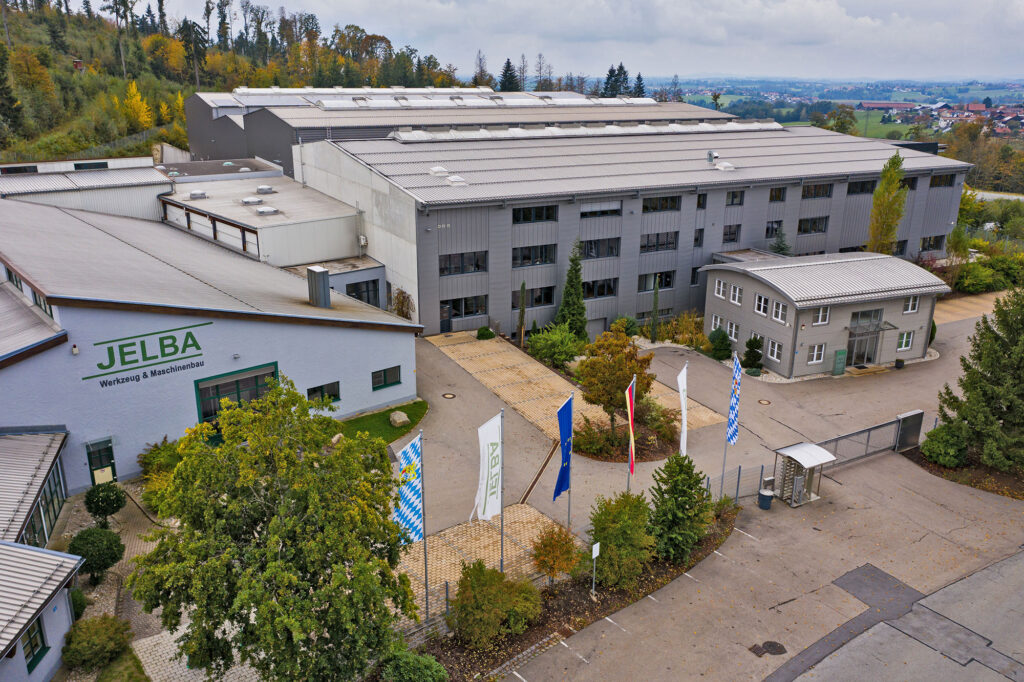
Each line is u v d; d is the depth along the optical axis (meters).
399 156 55.66
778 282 45.81
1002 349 34.31
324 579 18.09
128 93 120.62
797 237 61.28
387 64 197.62
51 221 45.41
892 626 24.44
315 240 52.50
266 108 75.06
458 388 42.66
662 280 56.50
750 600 25.70
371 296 52.62
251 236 50.34
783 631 24.16
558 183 52.31
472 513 29.75
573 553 26.56
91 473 30.41
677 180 55.06
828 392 44.03
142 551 26.56
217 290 36.44
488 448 24.72
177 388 31.98
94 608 23.33
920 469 35.22
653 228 54.38
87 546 24.19
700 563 27.81
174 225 57.66
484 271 50.19
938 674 22.36
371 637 18.70
